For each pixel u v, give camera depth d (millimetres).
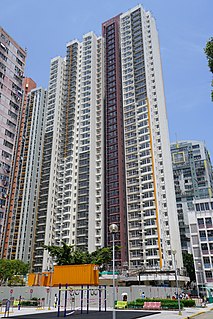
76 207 96000
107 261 68312
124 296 43531
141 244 79438
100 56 120500
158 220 79875
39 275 49719
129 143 96312
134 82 103625
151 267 74438
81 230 91000
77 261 64250
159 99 101500
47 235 97250
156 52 111500
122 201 89688
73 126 111125
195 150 133875
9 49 71625
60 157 109625
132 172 91312
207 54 16422
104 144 104250
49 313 30750
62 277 38094
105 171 99438
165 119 99438
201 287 68562
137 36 110750
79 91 118562
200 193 119750
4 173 63125
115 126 102125
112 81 110688
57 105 117188
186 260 88438
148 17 115938
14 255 111000
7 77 69125
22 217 117188
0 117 64875
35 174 124750
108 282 66500
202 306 40562
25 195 121438
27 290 46750
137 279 68062
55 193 104500
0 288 49562
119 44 118812
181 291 56625
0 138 63719
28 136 135750
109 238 86438
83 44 124062
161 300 38031
